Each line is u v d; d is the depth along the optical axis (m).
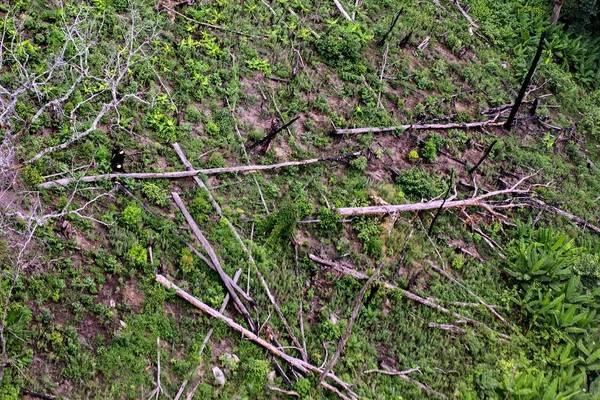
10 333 5.67
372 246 7.91
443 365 7.34
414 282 7.90
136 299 6.44
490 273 8.52
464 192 9.27
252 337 6.61
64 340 5.90
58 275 6.23
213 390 6.21
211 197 7.44
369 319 7.37
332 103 9.39
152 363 6.14
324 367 6.75
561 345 7.94
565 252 8.71
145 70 8.30
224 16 9.64
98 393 5.75
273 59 9.50
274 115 8.78
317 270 7.49
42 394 5.54
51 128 7.30
